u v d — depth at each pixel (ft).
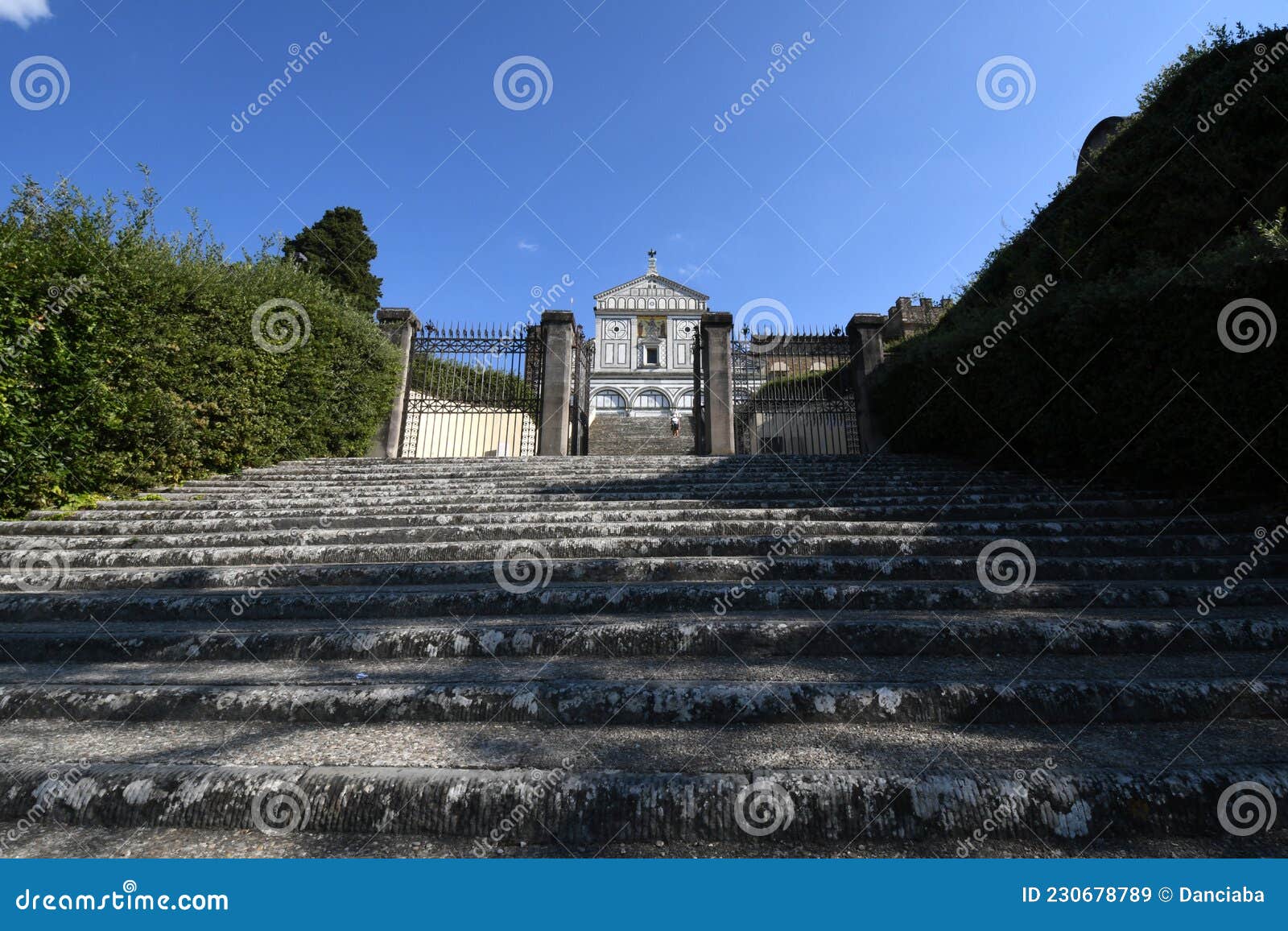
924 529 17.81
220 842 6.48
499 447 48.80
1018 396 26.18
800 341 45.03
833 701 8.76
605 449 75.87
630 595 13.17
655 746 7.89
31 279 20.06
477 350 44.27
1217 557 14.99
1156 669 9.72
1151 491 20.17
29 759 7.56
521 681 9.59
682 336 157.48
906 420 36.99
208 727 8.76
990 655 10.80
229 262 31.48
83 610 13.30
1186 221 23.58
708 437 42.37
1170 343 18.89
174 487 26.13
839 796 6.52
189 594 13.89
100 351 22.31
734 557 16.01
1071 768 6.92
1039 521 17.83
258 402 30.27
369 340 39.06
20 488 20.89
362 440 39.65
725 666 10.44
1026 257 35.35
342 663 10.97
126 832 6.66
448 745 7.98
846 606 13.05
